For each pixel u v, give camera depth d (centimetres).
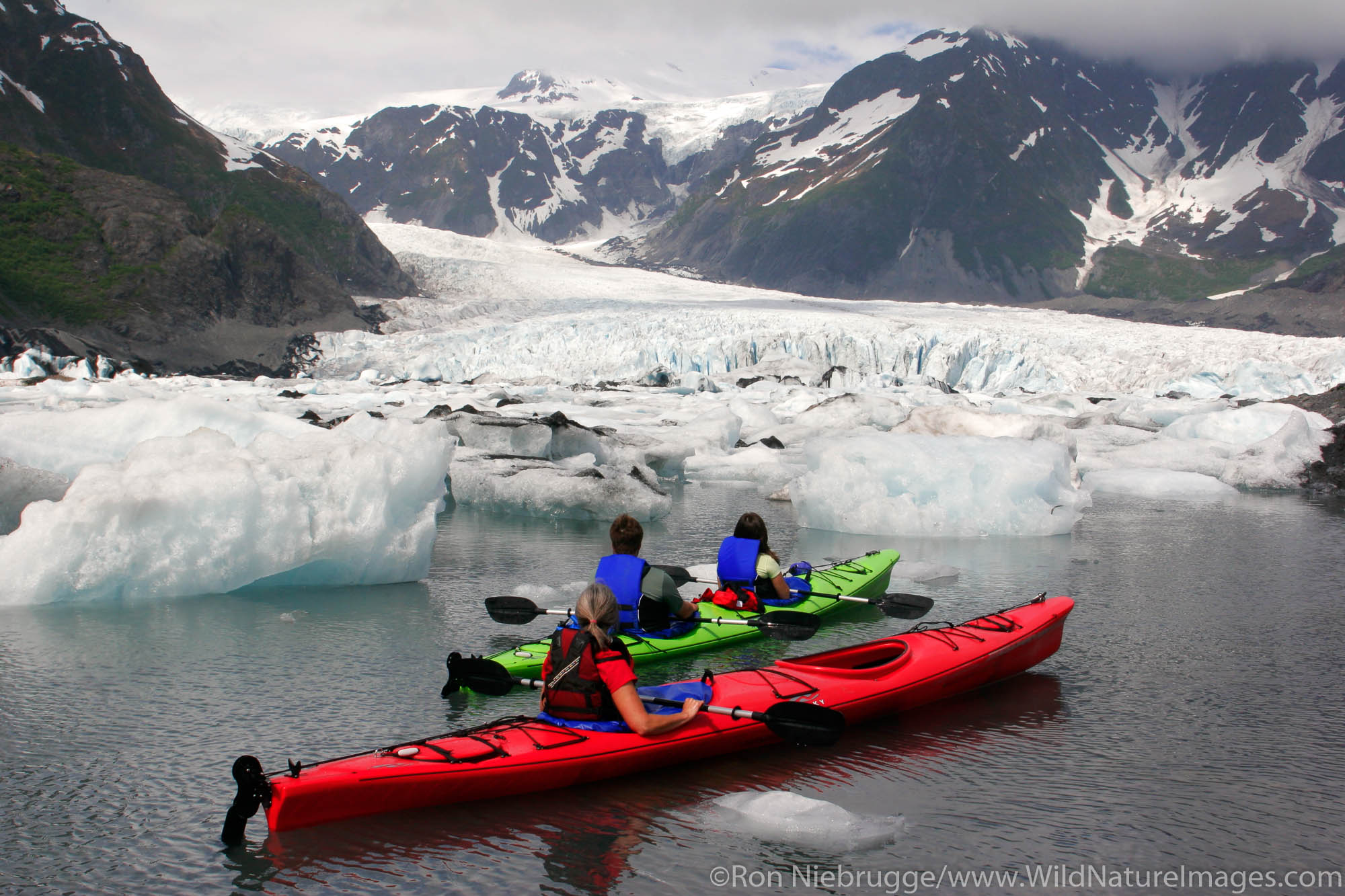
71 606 782
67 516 787
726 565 723
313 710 557
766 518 1362
